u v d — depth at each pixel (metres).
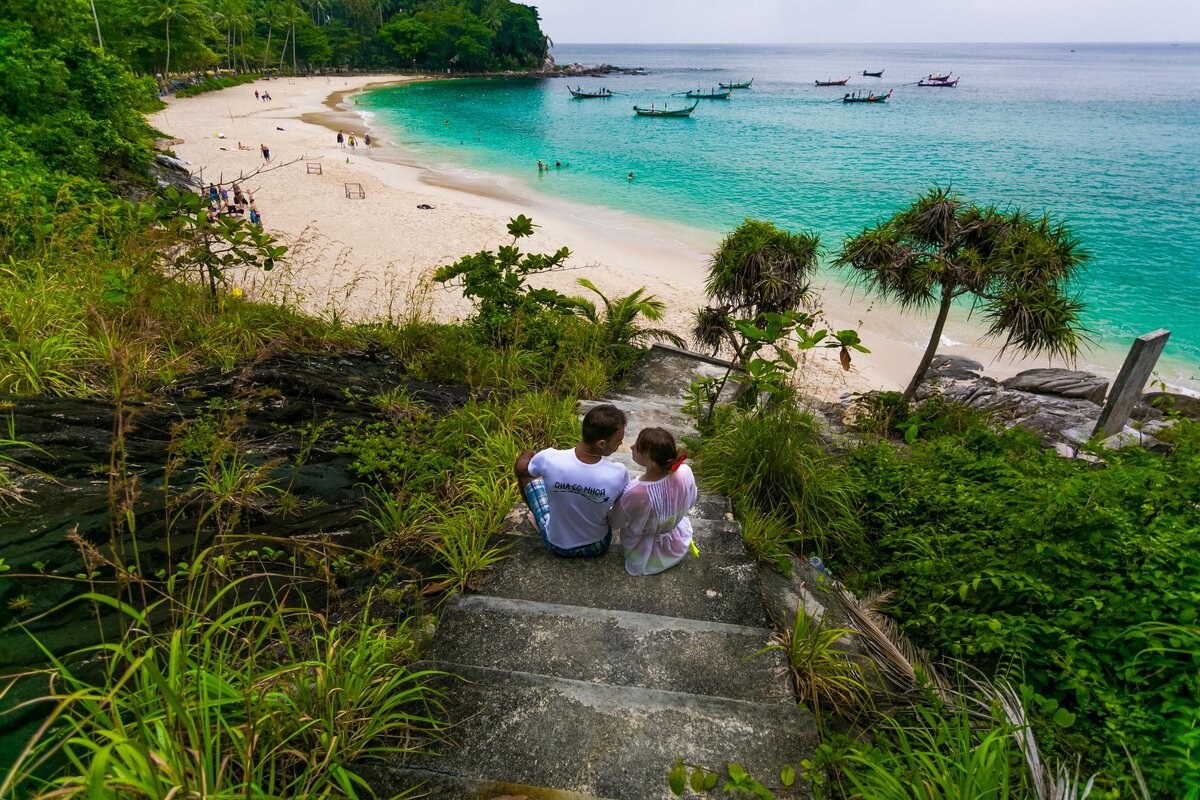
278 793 2.00
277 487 3.74
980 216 8.77
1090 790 2.08
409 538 3.62
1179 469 4.25
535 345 7.95
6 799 1.53
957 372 15.05
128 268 5.77
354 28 112.81
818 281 22.67
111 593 2.61
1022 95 103.25
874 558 4.17
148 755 1.53
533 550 3.63
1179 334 18.88
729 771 2.18
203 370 5.01
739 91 107.69
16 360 4.25
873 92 107.25
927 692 2.70
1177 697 2.43
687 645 2.90
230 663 2.35
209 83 72.69
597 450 3.27
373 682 2.41
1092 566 3.18
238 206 23.61
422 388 5.91
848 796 2.23
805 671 2.82
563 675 2.73
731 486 4.52
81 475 3.31
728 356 10.79
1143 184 39.97
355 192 31.48
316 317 7.41
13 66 12.10
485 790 2.10
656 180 39.56
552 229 27.98
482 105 79.38
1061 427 10.02
